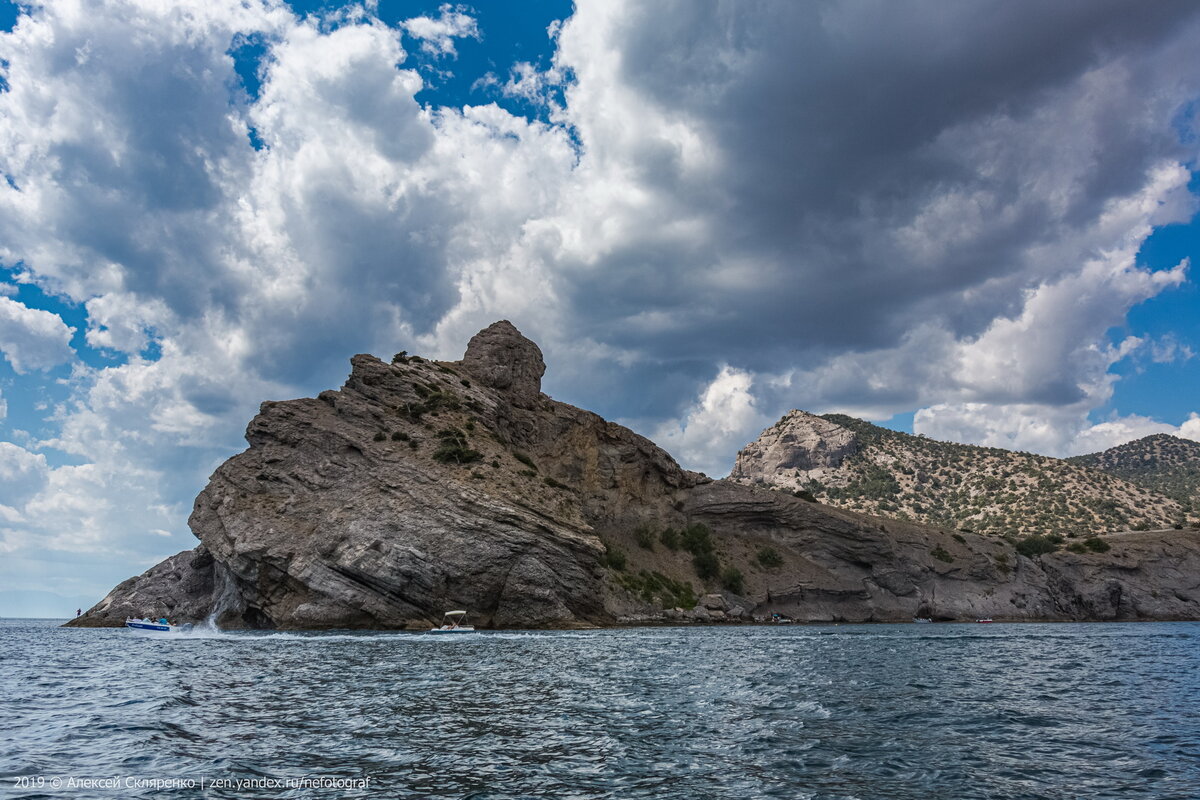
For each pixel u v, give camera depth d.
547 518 93.81
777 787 17.06
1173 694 32.72
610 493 141.12
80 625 110.75
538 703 29.20
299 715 26.06
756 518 150.38
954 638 77.88
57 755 19.86
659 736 22.73
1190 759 19.84
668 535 141.88
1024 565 153.62
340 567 87.62
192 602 107.56
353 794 16.19
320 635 76.62
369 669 41.44
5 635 88.62
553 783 17.25
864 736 22.83
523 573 89.00
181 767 18.53
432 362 132.00
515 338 146.25
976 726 24.61
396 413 108.62
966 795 16.44
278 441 102.06
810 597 138.75
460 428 109.50
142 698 30.25
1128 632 91.81
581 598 92.94
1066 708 28.58
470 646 60.09
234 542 92.12
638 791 16.69
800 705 29.16
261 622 92.69
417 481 93.50
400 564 86.88
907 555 148.75
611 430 148.00
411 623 86.19
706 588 133.25
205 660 47.44
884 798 16.22
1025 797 16.28
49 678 37.53
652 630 93.12
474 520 89.69
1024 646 64.88
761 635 83.56
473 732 23.17
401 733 22.94
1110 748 21.20
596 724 24.69
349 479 96.06
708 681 37.03
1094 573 150.12
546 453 137.12
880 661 49.06
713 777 17.89
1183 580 150.00
